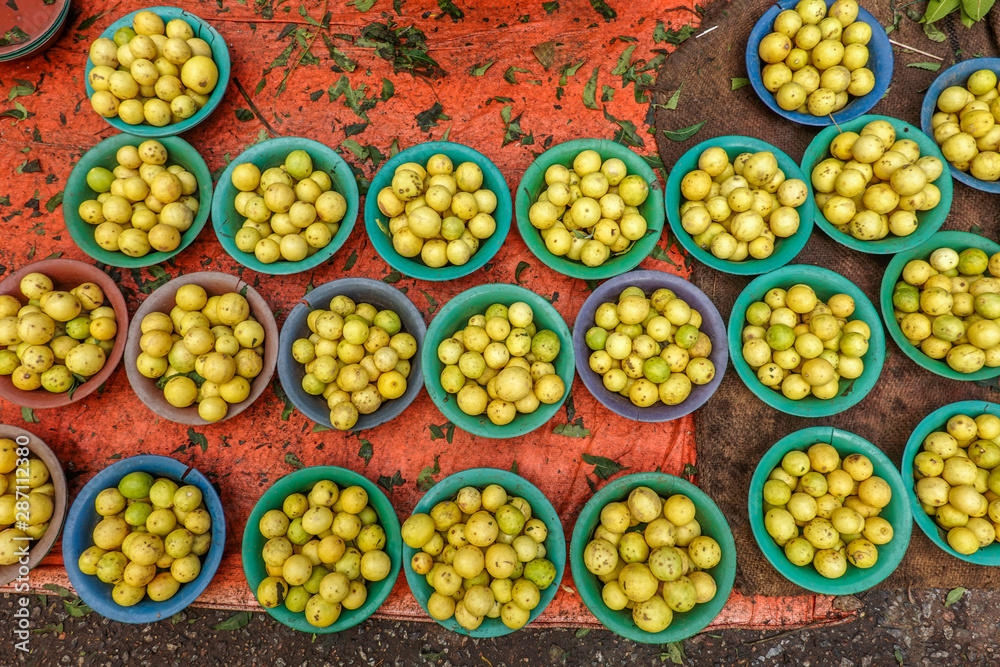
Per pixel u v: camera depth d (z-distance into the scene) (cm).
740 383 110
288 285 114
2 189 115
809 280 106
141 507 99
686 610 96
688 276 114
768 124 116
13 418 110
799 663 109
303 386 103
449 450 111
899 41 118
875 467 101
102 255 105
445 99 119
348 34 120
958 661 109
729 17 118
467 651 109
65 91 117
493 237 107
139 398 106
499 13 120
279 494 101
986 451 102
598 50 120
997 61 110
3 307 102
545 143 118
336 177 108
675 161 116
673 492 102
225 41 118
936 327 104
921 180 102
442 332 104
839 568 98
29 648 107
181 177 107
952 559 107
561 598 109
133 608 98
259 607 108
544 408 103
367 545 99
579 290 115
